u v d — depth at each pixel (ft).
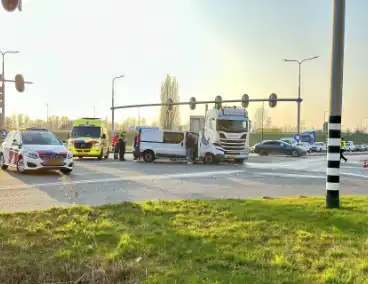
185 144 75.82
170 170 58.23
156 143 76.54
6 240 16.34
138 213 22.40
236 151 76.54
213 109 79.20
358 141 335.47
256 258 14.37
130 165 67.67
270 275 12.72
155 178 46.55
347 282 12.10
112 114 151.02
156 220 20.36
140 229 18.51
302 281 12.21
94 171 54.39
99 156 84.74
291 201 26.86
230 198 30.91
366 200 27.55
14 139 51.80
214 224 19.70
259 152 129.80
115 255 14.43
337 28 24.79
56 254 14.51
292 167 70.74
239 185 41.47
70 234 17.46
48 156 46.98
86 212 22.36
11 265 13.23
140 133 77.56
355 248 15.76
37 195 31.76
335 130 24.61
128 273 12.89
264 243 16.47
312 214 21.89
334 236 17.39
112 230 18.28
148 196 32.30
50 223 19.33
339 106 24.66
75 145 82.79
